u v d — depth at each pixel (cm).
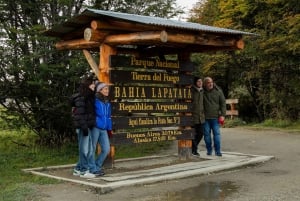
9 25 1202
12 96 1217
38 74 1177
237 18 2156
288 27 1891
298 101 2014
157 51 1146
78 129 915
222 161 1065
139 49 1134
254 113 2398
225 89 2494
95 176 898
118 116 959
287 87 2038
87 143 909
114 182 834
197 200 723
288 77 2033
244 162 1030
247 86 2281
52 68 1172
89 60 1030
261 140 1498
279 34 1944
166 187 820
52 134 1309
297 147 1308
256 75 2125
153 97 1018
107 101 929
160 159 1149
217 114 1154
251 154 1191
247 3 2059
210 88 1151
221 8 2225
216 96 1151
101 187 787
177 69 1065
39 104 1218
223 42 1044
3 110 1241
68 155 1217
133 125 983
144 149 1352
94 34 938
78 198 754
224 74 2364
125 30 969
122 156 1238
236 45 1068
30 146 1312
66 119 1252
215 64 2261
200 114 1140
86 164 927
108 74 957
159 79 1030
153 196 754
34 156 1194
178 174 900
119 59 962
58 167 1034
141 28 947
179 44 1048
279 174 924
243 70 2244
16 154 1215
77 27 1005
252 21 2145
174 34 932
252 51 2023
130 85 979
